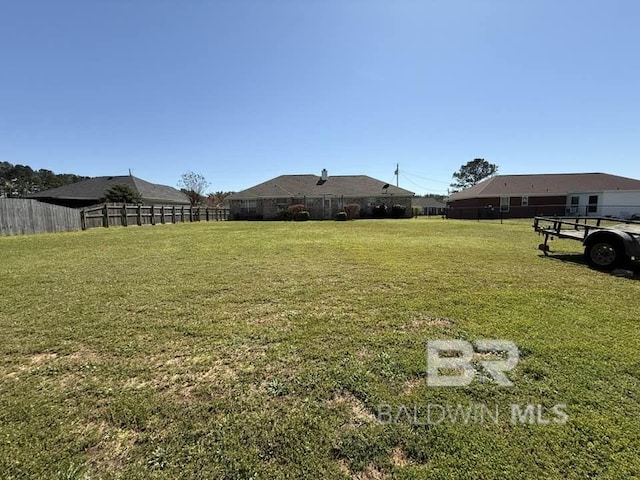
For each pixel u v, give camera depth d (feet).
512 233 45.85
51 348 10.09
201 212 92.27
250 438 6.20
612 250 21.04
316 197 104.58
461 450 5.86
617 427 6.35
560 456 5.65
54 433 6.39
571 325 11.46
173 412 7.00
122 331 11.32
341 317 12.45
